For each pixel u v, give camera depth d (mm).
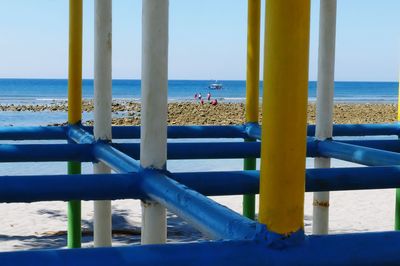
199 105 43438
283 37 1245
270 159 1291
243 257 1284
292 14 1238
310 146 4062
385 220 9141
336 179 2617
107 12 3717
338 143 3902
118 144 3713
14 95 69000
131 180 2508
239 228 1500
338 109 43281
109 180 2479
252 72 4988
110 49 3693
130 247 1312
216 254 1288
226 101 57812
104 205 3857
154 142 2494
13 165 14812
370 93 87062
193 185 2461
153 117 2490
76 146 3674
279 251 1291
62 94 71750
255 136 4859
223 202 9977
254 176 2523
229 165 15227
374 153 3299
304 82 1271
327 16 4113
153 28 2471
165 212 2479
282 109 1265
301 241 1308
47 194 2426
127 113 38531
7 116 37219
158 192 2256
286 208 1290
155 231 2457
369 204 10352
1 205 9820
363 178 2637
